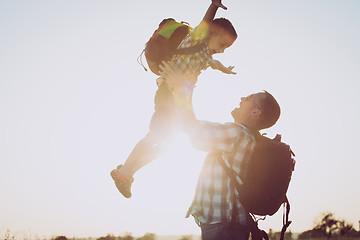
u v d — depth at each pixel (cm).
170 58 344
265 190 313
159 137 359
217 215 316
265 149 320
